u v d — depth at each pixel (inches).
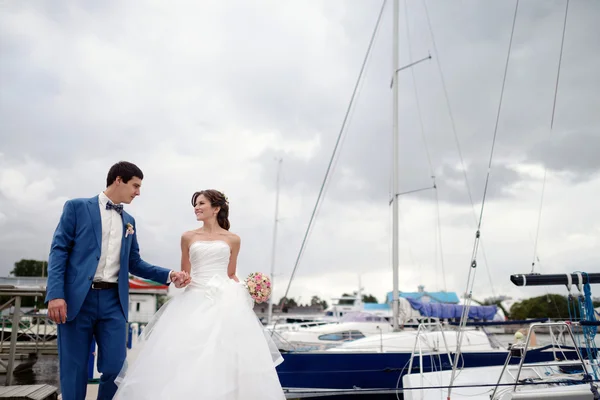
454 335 372.8
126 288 152.6
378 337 382.6
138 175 157.6
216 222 174.2
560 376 215.0
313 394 328.8
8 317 543.8
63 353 140.6
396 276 457.7
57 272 138.5
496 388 180.2
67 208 147.9
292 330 533.0
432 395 218.1
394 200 481.4
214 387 129.3
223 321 142.7
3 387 227.8
